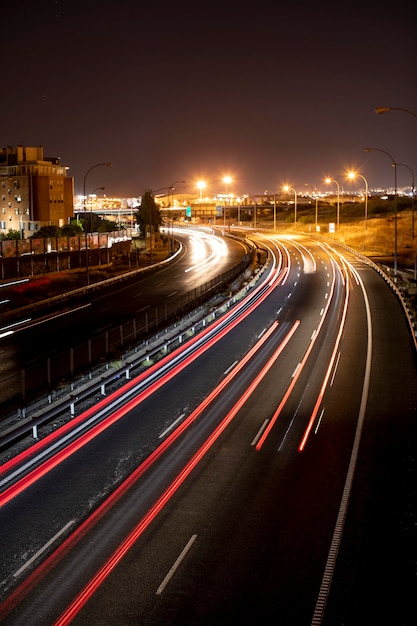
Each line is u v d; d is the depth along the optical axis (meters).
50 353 36.19
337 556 14.57
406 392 28.05
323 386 29.09
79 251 78.31
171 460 20.55
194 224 190.62
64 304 55.69
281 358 34.62
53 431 23.36
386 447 21.61
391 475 19.25
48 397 25.89
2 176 117.38
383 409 25.73
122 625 12.18
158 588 13.36
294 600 12.88
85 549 15.07
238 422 24.22
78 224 117.81
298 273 75.25
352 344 37.84
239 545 15.09
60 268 74.06
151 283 70.00
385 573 13.86
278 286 65.00
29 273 68.50
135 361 30.97
